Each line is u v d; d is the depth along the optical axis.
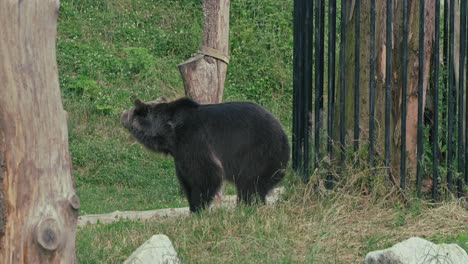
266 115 12.30
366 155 11.32
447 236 9.62
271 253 9.19
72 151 19.92
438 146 11.56
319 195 11.17
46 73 6.57
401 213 10.59
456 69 11.79
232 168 12.11
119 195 17.61
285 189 11.64
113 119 21.73
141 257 7.80
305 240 9.62
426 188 11.46
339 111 11.84
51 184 6.57
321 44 11.47
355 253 9.19
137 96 22.86
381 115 11.51
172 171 19.50
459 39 11.35
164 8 26.67
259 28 26.33
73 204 6.73
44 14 6.54
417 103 11.37
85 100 22.30
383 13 11.43
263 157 12.11
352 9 11.58
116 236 10.23
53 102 6.63
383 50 11.45
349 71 11.63
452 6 10.96
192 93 15.09
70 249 6.73
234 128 12.07
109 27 25.56
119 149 20.33
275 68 24.94
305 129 11.62
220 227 10.03
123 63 23.97
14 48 6.39
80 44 24.39
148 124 12.52
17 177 6.42
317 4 11.32
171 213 13.73
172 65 24.48
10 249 6.41
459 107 11.04
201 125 12.16
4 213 6.38
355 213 10.66
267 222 10.05
